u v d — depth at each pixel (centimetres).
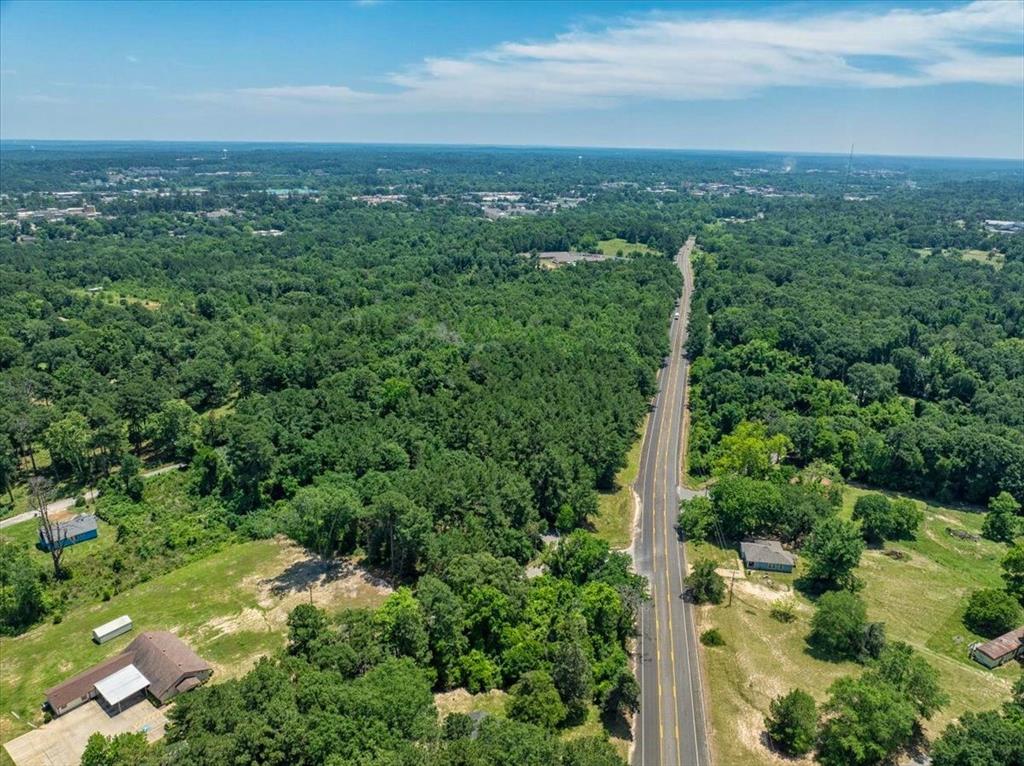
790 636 9344
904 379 18300
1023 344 19138
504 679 8175
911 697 7506
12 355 17350
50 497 12662
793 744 7400
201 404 16638
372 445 12481
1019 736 6469
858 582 10500
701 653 9025
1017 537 12362
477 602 8412
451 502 10494
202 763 5641
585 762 5884
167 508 12031
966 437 13900
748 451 12988
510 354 17475
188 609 9506
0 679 8312
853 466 14500
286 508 11575
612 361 17338
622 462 13688
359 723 6194
